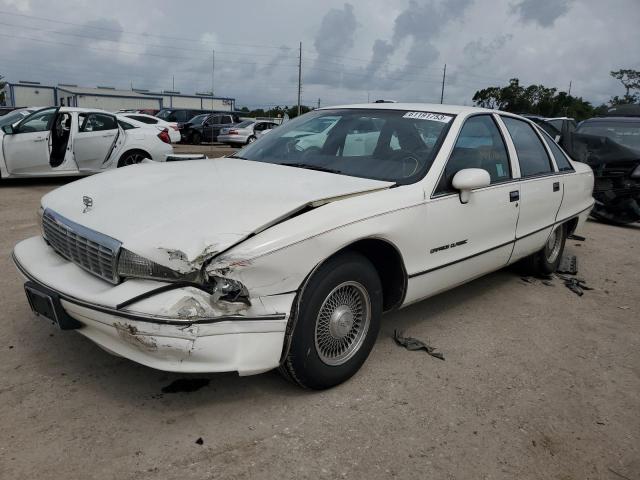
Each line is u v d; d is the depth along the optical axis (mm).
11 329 3514
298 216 2637
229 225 2492
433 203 3295
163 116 29781
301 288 2590
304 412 2738
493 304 4492
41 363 3090
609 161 8234
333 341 2902
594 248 6801
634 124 9258
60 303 2648
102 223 2688
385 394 2961
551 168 4852
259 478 2264
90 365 3090
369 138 3744
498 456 2516
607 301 4770
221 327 2383
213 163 3771
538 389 3143
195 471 2281
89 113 9867
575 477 2420
